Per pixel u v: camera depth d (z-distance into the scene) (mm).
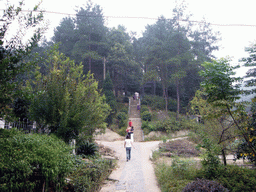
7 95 4230
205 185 4250
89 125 7953
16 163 3562
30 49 4727
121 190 5996
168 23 34875
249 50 5777
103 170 6918
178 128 20859
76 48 30031
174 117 26016
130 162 9828
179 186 5211
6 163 3508
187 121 21641
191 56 26328
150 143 17469
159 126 21438
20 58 4574
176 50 27703
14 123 6918
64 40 37500
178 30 28031
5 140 4246
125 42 35875
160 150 11781
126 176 7441
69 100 7160
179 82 28484
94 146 9805
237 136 6625
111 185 6496
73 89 7539
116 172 7977
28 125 7652
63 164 4457
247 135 5938
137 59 42000
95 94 8516
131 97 40625
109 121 24703
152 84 41000
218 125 7371
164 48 27734
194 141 13461
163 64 27844
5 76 4113
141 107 31891
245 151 6473
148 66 29078
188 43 27703
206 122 7992
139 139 20594
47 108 6742
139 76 37656
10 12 4523
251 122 5930
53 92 6945
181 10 27969
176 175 6539
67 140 7312
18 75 4672
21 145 4219
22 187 3508
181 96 33000
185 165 6863
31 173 3691
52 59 7387
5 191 3283
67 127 6922
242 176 5527
